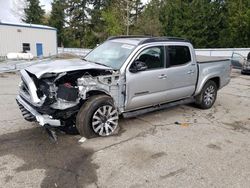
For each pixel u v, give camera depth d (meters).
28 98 4.92
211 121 6.48
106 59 5.82
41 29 31.42
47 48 32.53
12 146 4.79
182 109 7.42
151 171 4.09
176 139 5.29
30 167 4.11
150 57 5.78
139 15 56.00
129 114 5.67
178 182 3.83
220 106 7.95
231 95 9.68
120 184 3.74
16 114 6.53
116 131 5.57
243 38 38.25
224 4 43.38
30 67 5.14
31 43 30.72
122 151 4.70
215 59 7.67
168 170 4.14
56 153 4.57
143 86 5.63
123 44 5.95
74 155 4.51
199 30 43.16
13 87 10.10
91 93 5.12
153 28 47.50
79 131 5.06
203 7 43.25
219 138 5.43
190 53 6.65
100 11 57.53
